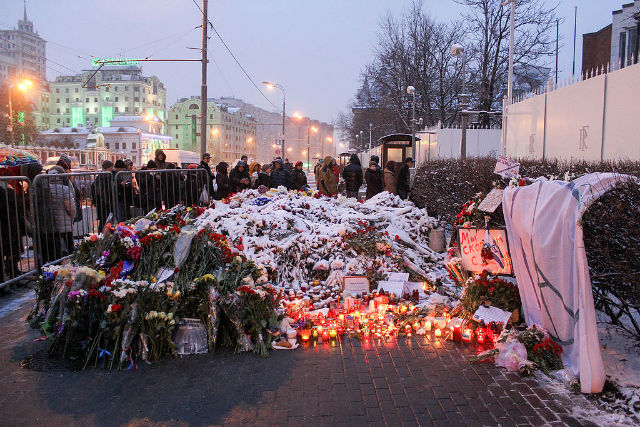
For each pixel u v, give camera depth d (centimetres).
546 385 402
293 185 1464
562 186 443
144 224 597
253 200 872
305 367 443
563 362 427
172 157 2711
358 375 425
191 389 399
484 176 733
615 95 814
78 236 841
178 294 472
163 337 461
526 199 473
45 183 743
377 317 554
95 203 890
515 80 3278
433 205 1147
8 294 679
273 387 402
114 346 455
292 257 697
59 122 13150
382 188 1321
